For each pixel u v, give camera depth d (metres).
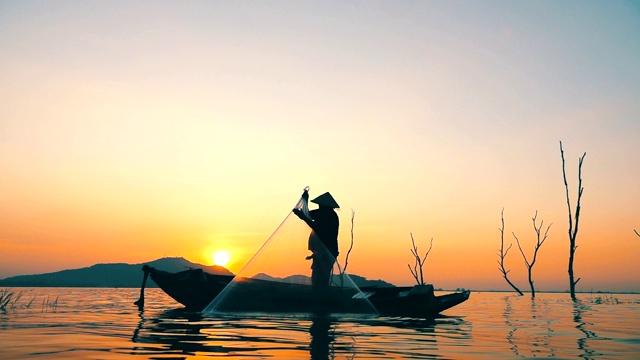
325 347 4.83
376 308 10.20
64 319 7.84
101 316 8.58
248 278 9.83
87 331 6.02
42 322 7.28
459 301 10.54
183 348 4.64
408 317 9.70
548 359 4.32
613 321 8.98
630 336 6.25
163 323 7.24
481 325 7.87
